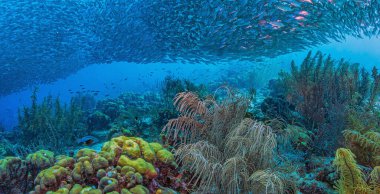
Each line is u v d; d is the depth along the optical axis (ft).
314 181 13.51
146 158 11.71
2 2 77.30
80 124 38.86
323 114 22.65
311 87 24.58
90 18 77.30
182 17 50.85
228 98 14.40
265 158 11.53
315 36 50.11
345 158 10.64
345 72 28.99
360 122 18.80
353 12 41.83
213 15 45.65
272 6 41.57
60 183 10.37
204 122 14.88
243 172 10.86
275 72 94.12
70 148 29.48
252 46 54.34
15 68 95.55
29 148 27.91
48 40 84.07
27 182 12.16
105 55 85.10
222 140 13.24
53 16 80.23
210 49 57.52
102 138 33.24
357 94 25.12
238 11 43.34
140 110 41.14
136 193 9.82
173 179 11.87
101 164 10.72
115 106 46.55
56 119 33.40
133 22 66.80
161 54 73.26
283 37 49.90
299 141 18.37
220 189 10.96
